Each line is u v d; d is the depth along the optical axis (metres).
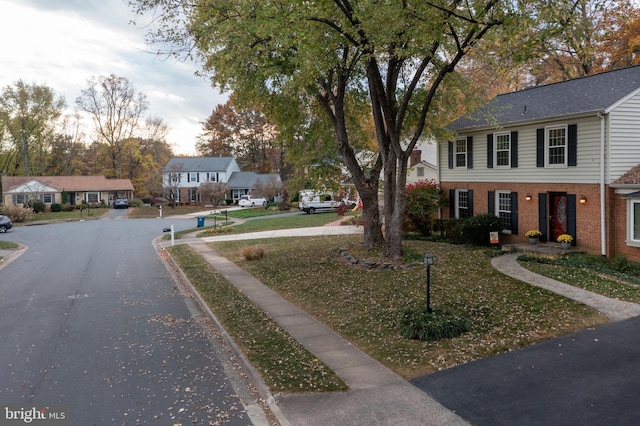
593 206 15.82
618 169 15.37
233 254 21.88
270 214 47.78
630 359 7.43
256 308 11.90
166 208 60.38
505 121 19.06
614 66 26.53
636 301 10.46
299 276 15.40
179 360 8.53
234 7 12.77
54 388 7.31
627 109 15.35
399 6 10.20
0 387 7.39
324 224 32.91
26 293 14.70
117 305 12.88
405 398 6.59
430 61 14.69
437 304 10.81
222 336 9.94
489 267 14.56
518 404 6.25
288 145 20.14
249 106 19.05
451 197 22.66
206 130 75.00
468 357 7.85
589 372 7.06
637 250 14.71
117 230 37.22
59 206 56.59
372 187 17.62
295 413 6.27
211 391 7.18
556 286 11.94
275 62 14.77
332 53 13.55
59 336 10.06
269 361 8.16
